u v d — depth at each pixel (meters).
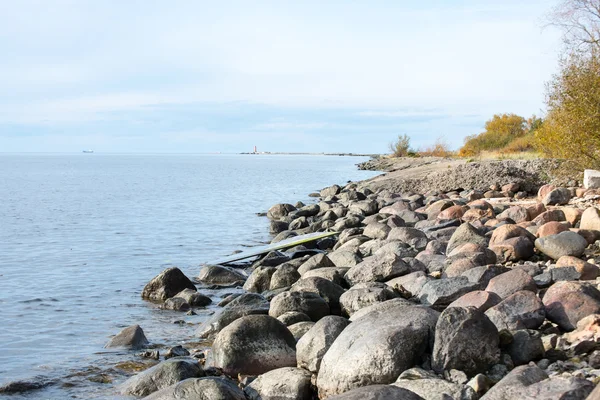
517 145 48.47
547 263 10.84
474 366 6.17
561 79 22.89
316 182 56.88
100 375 8.17
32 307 12.10
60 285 14.20
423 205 24.38
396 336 6.27
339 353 6.47
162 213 30.72
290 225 22.73
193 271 15.77
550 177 26.05
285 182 57.59
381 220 18.14
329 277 11.17
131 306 12.17
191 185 54.75
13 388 7.66
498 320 7.10
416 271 10.62
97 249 19.66
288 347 7.70
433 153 70.50
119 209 33.00
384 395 4.84
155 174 81.75
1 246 20.45
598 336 6.39
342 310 9.56
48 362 8.72
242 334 7.65
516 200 23.14
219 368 7.55
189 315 11.41
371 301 9.20
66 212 31.61
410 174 38.62
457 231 12.81
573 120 22.58
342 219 20.33
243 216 29.08
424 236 14.08
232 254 17.97
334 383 6.32
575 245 11.14
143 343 9.48
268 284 12.94
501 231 12.15
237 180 62.47
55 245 20.64
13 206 35.09
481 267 9.30
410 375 5.90
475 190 26.17
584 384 4.90
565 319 7.25
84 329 10.50
